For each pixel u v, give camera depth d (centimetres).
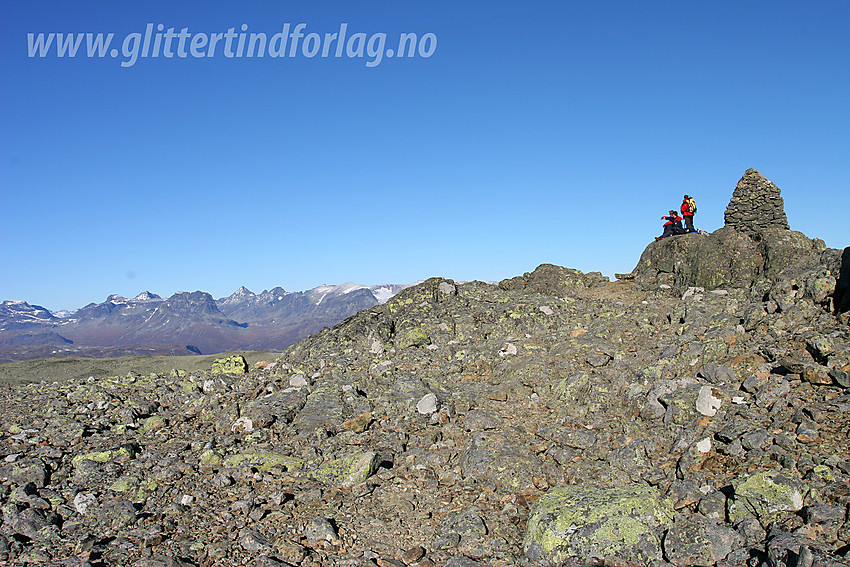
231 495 1052
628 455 1048
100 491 1079
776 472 850
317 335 2184
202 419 1515
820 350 1162
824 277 1424
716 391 1155
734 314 1623
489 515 933
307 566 807
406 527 919
